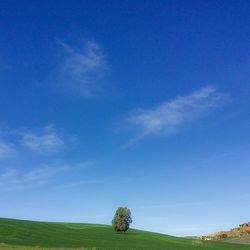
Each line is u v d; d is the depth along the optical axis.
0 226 93.44
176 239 117.19
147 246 87.25
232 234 180.75
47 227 107.44
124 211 119.38
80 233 103.56
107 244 84.19
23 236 83.19
